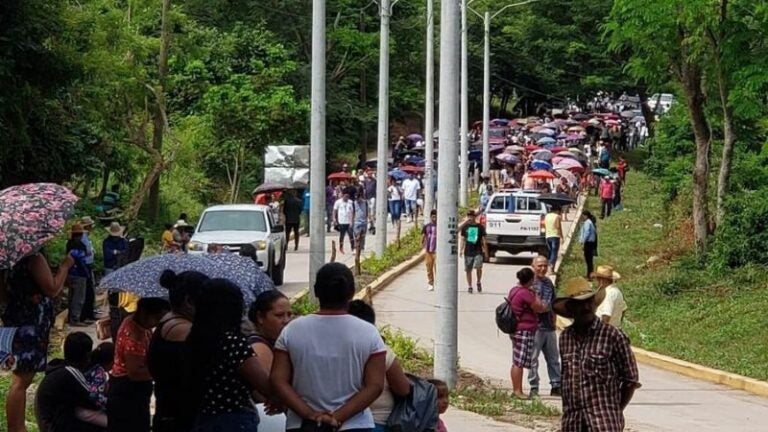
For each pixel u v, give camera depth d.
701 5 35.56
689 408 21.56
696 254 38.47
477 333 30.64
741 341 28.92
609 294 21.61
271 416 10.62
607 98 113.88
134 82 42.84
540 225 47.12
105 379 12.94
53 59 30.36
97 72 35.38
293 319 10.17
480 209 53.66
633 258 46.12
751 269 35.34
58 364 12.86
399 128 107.44
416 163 79.38
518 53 100.81
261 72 66.88
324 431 8.92
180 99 64.69
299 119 64.81
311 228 31.19
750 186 44.41
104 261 29.80
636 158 95.00
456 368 21.53
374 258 44.69
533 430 17.97
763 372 25.03
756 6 35.59
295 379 9.12
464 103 64.31
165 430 9.58
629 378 11.34
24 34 28.81
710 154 44.44
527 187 66.25
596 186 77.44
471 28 98.12
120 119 43.38
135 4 46.16
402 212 61.81
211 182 64.38
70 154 33.34
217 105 62.75
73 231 27.98
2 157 29.16
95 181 48.56
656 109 97.69
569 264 45.34
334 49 83.88
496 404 20.28
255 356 9.25
